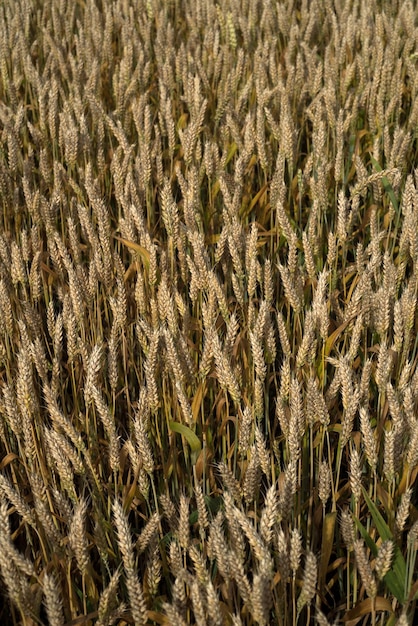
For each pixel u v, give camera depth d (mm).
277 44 11023
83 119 7008
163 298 4309
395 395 3658
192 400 4590
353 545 3426
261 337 4184
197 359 4914
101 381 5000
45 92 7801
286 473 3266
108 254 5152
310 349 4066
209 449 4367
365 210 7215
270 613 3682
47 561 3680
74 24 12047
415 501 4438
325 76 8672
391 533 3443
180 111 8969
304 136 8930
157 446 4609
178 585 3031
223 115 8172
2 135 7426
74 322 4281
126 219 5391
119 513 2959
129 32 10227
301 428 3588
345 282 5703
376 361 5047
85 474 3609
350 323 4914
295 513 3900
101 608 3057
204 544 3709
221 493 4289
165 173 7305
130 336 5203
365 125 8664
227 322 4445
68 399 4910
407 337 4422
